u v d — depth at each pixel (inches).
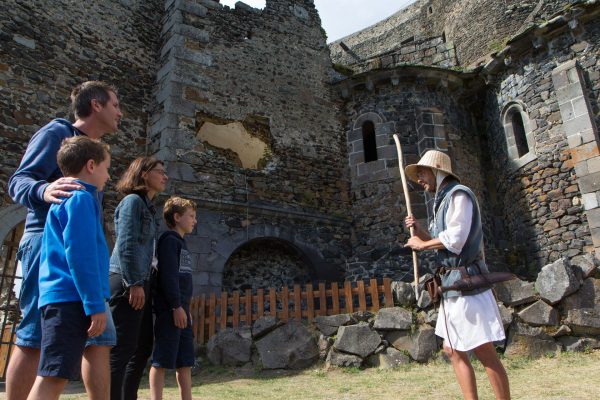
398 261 366.9
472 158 422.6
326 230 389.7
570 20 350.0
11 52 306.0
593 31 347.9
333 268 379.6
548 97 364.2
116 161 343.6
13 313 297.4
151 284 141.1
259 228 358.0
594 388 161.0
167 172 333.7
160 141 349.1
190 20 386.6
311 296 247.4
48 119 313.9
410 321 228.2
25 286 91.7
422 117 409.7
